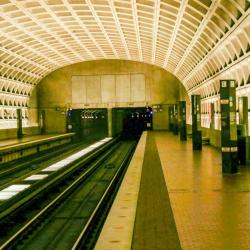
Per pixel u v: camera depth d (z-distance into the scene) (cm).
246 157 1642
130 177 1442
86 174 2286
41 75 4556
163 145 2875
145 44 3428
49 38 3272
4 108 3934
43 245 1103
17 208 1385
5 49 3219
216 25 2036
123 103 4688
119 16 2606
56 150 3919
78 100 4697
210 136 2789
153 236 732
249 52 1898
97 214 1309
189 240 705
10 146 2712
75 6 2436
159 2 2155
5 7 2378
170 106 4691
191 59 3175
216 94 2945
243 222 814
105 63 4653
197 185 1238
